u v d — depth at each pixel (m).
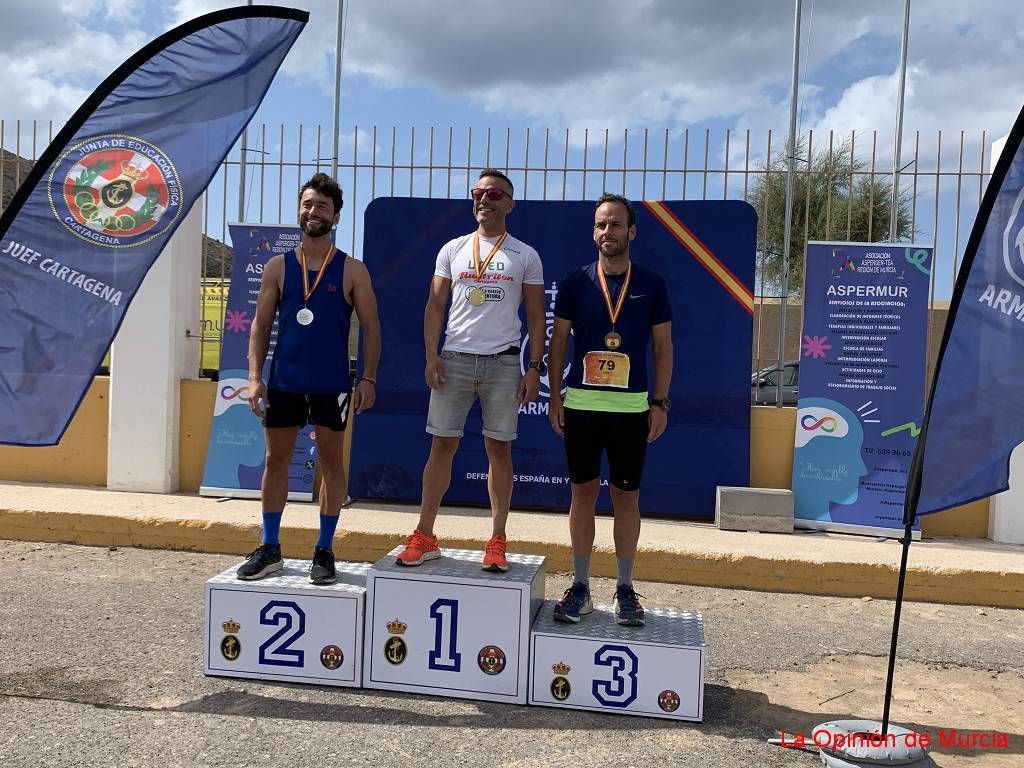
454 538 5.24
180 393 6.55
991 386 2.76
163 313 6.40
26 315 3.16
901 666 3.78
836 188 6.83
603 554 5.11
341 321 3.50
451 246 3.66
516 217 6.25
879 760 2.62
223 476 6.29
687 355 6.09
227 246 7.18
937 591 4.85
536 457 6.21
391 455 6.32
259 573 3.41
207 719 2.93
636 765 2.69
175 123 3.22
